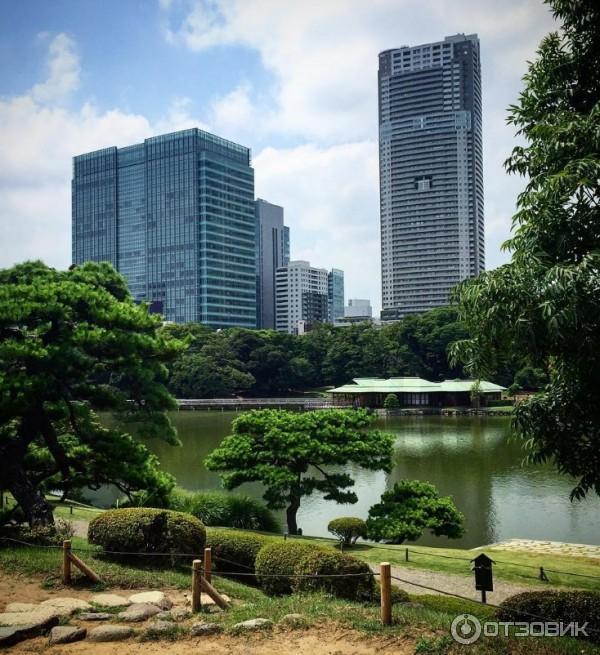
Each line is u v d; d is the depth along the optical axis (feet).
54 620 36.37
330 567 43.68
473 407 353.72
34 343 65.00
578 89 48.24
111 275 89.61
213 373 422.41
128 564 53.52
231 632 34.76
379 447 94.84
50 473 74.69
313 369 459.73
